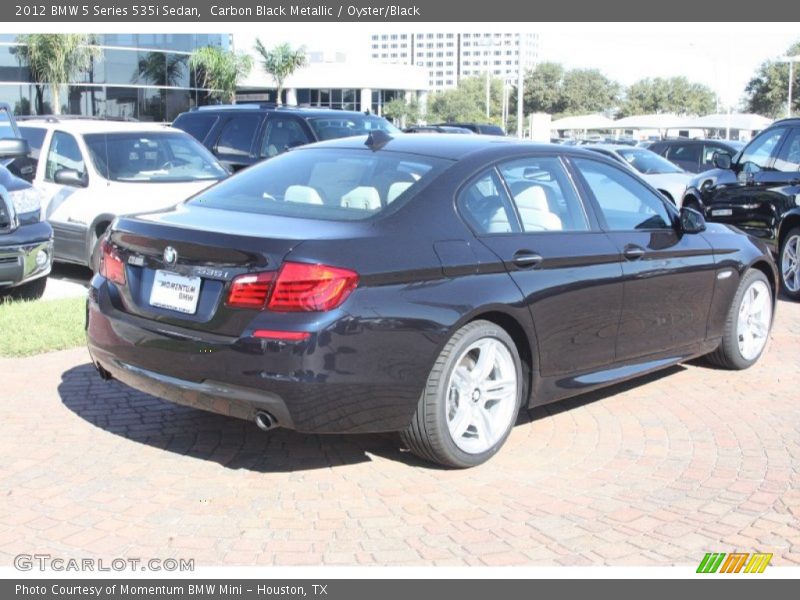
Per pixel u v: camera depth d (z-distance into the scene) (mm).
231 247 4145
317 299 4012
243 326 4074
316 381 4008
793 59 47406
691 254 5918
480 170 4852
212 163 10859
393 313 4168
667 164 17375
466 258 4492
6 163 10820
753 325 6676
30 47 35062
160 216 4734
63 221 10086
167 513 4098
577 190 5332
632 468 4715
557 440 5121
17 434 5047
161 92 40156
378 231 4324
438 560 3709
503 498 4316
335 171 4977
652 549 3824
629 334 5480
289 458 4781
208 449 4887
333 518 4070
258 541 3848
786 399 5949
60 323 7371
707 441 5133
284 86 58062
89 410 5469
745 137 54125
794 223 9641
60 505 4164
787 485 4508
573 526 4027
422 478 4543
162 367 4336
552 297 4863
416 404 4340
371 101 65062
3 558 3682
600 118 45688
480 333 4516
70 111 36875
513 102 88000
